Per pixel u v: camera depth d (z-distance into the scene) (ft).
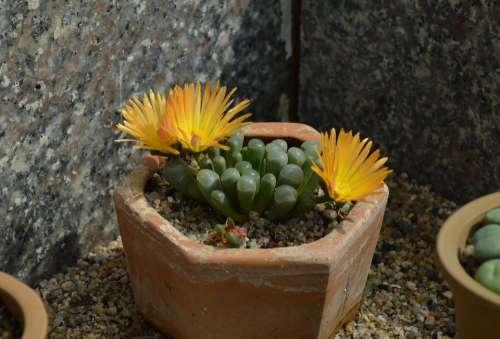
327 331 2.21
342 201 2.12
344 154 2.10
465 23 2.46
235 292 2.09
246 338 2.17
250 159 2.21
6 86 2.21
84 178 2.43
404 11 2.55
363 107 2.74
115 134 2.45
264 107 2.78
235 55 2.63
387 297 2.40
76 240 2.47
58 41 2.26
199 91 2.15
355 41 2.67
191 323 2.16
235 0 2.55
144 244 2.15
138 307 2.31
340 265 2.09
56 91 2.30
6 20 2.17
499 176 2.55
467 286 1.93
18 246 2.35
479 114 2.53
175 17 2.44
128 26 2.36
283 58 2.77
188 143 2.14
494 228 2.01
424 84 2.59
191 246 2.08
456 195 2.66
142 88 2.46
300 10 2.74
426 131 2.64
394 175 2.75
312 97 2.84
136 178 2.22
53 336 2.30
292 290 2.09
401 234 2.56
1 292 1.98
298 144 2.31
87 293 2.40
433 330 2.33
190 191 2.20
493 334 1.97
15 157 2.28
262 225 2.17
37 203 2.35
